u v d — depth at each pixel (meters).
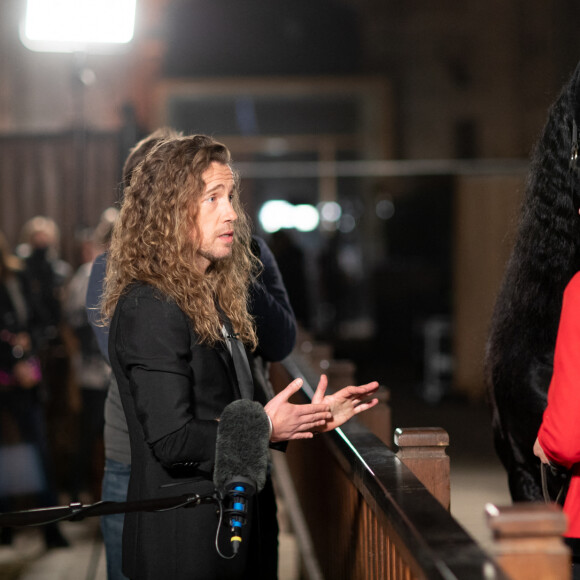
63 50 6.98
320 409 2.77
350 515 3.64
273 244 10.81
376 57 21.45
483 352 3.56
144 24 17.72
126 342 2.66
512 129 20.67
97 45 6.98
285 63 21.12
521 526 1.93
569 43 19.81
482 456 9.88
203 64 20.59
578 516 2.65
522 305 3.21
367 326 20.83
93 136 9.31
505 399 3.26
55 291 7.98
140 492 2.72
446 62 21.23
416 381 16.11
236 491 2.55
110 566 3.66
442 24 21.19
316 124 21.41
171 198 2.76
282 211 20.89
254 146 21.08
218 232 2.81
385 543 2.81
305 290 10.81
